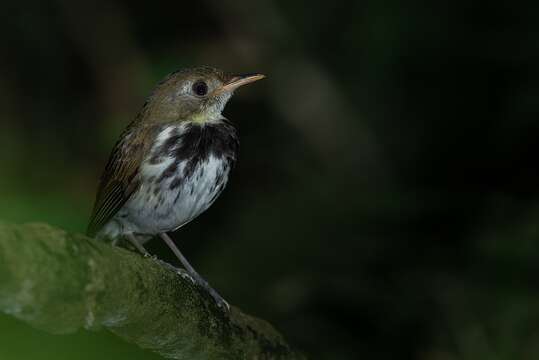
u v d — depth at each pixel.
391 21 15.95
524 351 12.30
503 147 14.98
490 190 14.80
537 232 12.84
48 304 5.55
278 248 13.77
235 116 17.08
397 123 16.53
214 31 17.59
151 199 9.16
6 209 8.69
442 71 16.09
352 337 13.04
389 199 13.88
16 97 16.25
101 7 17.17
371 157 16.42
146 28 17.53
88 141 15.87
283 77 17.38
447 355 12.77
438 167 15.73
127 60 16.94
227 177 9.46
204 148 9.23
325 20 17.44
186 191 9.19
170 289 6.74
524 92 14.55
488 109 15.76
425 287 13.05
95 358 5.28
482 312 12.73
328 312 13.12
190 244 15.05
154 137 9.21
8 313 5.51
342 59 17.38
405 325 13.02
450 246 13.57
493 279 12.87
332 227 13.84
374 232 13.71
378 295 13.05
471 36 15.63
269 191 15.81
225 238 14.67
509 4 15.40
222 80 9.66
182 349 7.13
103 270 5.94
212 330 7.30
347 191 14.75
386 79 16.53
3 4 16.53
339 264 13.36
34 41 16.59
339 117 17.03
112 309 6.14
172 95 9.50
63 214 9.12
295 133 17.11
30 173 14.43
